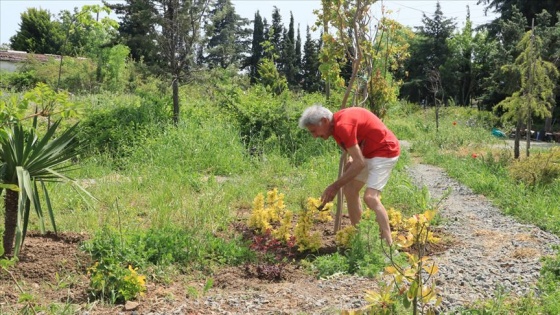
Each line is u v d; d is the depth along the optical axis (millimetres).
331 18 7832
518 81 15430
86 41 35875
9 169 5172
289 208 8602
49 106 5383
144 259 5461
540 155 11234
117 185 9406
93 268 4898
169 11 14078
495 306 4332
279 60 50188
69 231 6719
